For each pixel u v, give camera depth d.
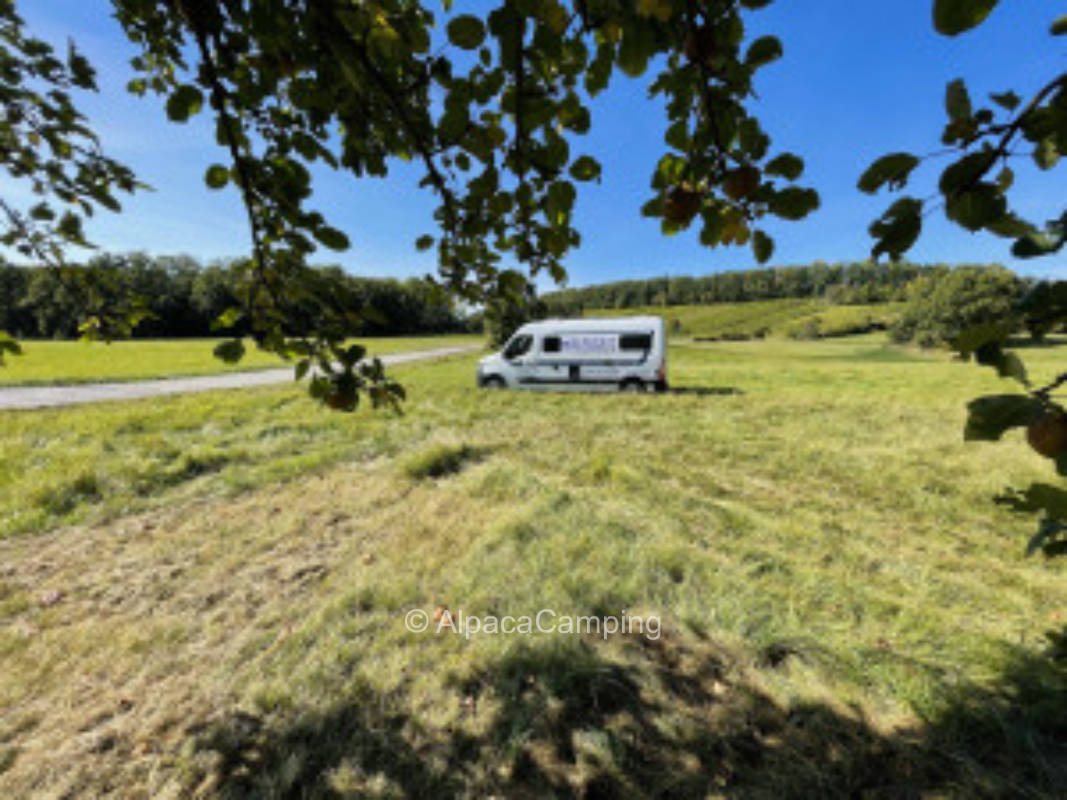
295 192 1.42
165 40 1.64
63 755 2.21
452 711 2.33
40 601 3.26
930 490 5.01
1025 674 2.38
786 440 7.16
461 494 4.89
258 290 1.58
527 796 2.01
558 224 1.45
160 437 7.27
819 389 13.59
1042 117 0.75
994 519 4.30
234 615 3.10
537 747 2.18
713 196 1.16
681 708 2.32
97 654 2.78
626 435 7.55
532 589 3.15
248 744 2.23
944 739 2.12
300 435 7.57
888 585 3.24
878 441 7.04
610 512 4.36
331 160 1.56
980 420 0.84
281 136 1.54
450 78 1.30
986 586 3.22
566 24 1.10
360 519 4.41
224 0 1.25
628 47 1.08
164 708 2.43
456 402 10.75
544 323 12.62
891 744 2.12
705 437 7.36
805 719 2.24
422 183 1.58
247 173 1.41
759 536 3.96
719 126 1.12
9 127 1.85
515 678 2.49
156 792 2.06
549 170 1.37
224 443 7.18
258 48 1.38
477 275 1.80
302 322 1.62
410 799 2.00
